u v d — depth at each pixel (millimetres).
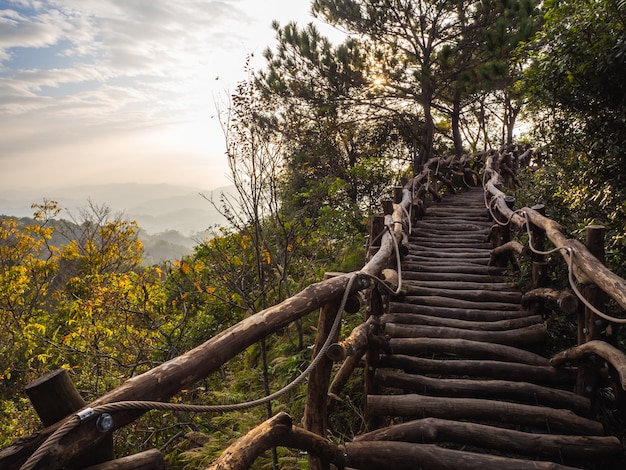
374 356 3562
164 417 5199
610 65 3842
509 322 4320
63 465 1179
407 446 2754
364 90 14953
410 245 7402
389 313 4684
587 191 4574
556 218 5449
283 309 2162
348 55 13797
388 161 15828
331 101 14742
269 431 1937
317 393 2748
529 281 5156
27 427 6605
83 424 1248
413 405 3199
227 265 5398
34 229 15078
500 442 2867
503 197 6578
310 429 2771
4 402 8266
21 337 10156
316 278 7781
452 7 13969
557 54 4336
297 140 7746
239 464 1685
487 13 13094
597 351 2826
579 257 3035
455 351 3895
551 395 3256
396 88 15023
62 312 11734
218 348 1748
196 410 1527
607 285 2615
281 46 14602
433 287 5512
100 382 5910
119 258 16547
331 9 14719
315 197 8883
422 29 14375
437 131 18688
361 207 12891
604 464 2773
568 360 3301
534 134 5785
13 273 12234
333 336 2482
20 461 1176
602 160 4473
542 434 2904
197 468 4090
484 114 20391
